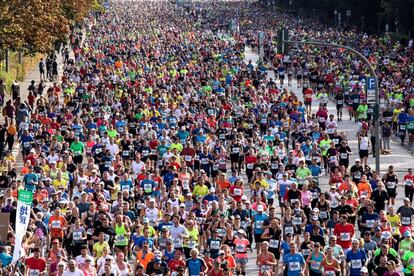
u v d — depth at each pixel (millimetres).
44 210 94562
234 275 88812
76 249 89938
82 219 91938
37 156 116625
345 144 128625
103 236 84812
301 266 83062
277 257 90625
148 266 80000
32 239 85188
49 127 137500
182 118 151750
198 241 94375
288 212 93375
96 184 102500
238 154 130000
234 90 184250
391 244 91875
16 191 97188
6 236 77625
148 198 95562
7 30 174000
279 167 110250
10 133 137875
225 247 83125
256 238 94500
